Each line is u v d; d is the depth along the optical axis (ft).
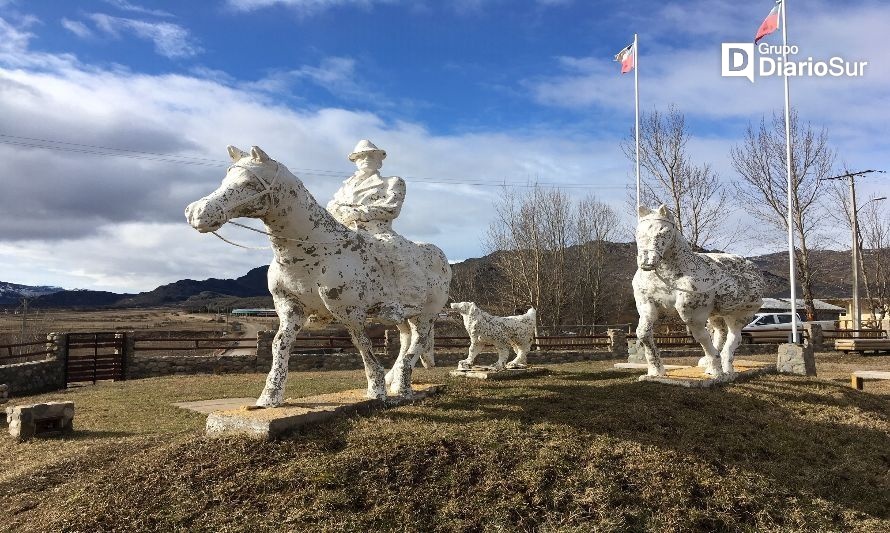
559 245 103.86
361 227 21.58
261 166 16.65
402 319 20.22
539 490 14.85
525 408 20.12
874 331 74.69
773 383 26.55
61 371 44.27
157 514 13.60
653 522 14.43
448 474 15.19
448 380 27.48
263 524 13.17
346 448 15.99
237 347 54.39
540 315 95.66
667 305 25.67
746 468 17.08
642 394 22.68
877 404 25.88
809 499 16.19
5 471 19.72
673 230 24.48
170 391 38.50
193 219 14.94
